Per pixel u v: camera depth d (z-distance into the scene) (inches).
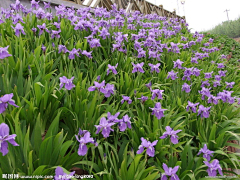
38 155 73.4
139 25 296.7
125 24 292.0
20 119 87.3
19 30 145.5
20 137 71.6
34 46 154.2
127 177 75.4
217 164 84.7
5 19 197.6
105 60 161.2
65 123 103.3
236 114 142.6
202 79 179.9
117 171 80.4
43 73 114.1
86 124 93.0
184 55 235.8
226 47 441.4
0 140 57.3
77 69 138.2
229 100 134.6
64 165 79.0
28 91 100.1
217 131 123.6
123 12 296.7
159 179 92.8
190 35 390.3
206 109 110.3
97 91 100.6
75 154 79.5
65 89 101.0
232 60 383.6
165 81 158.4
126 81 131.7
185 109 127.0
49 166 73.4
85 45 159.0
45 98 92.8
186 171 84.0
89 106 104.7
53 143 77.9
